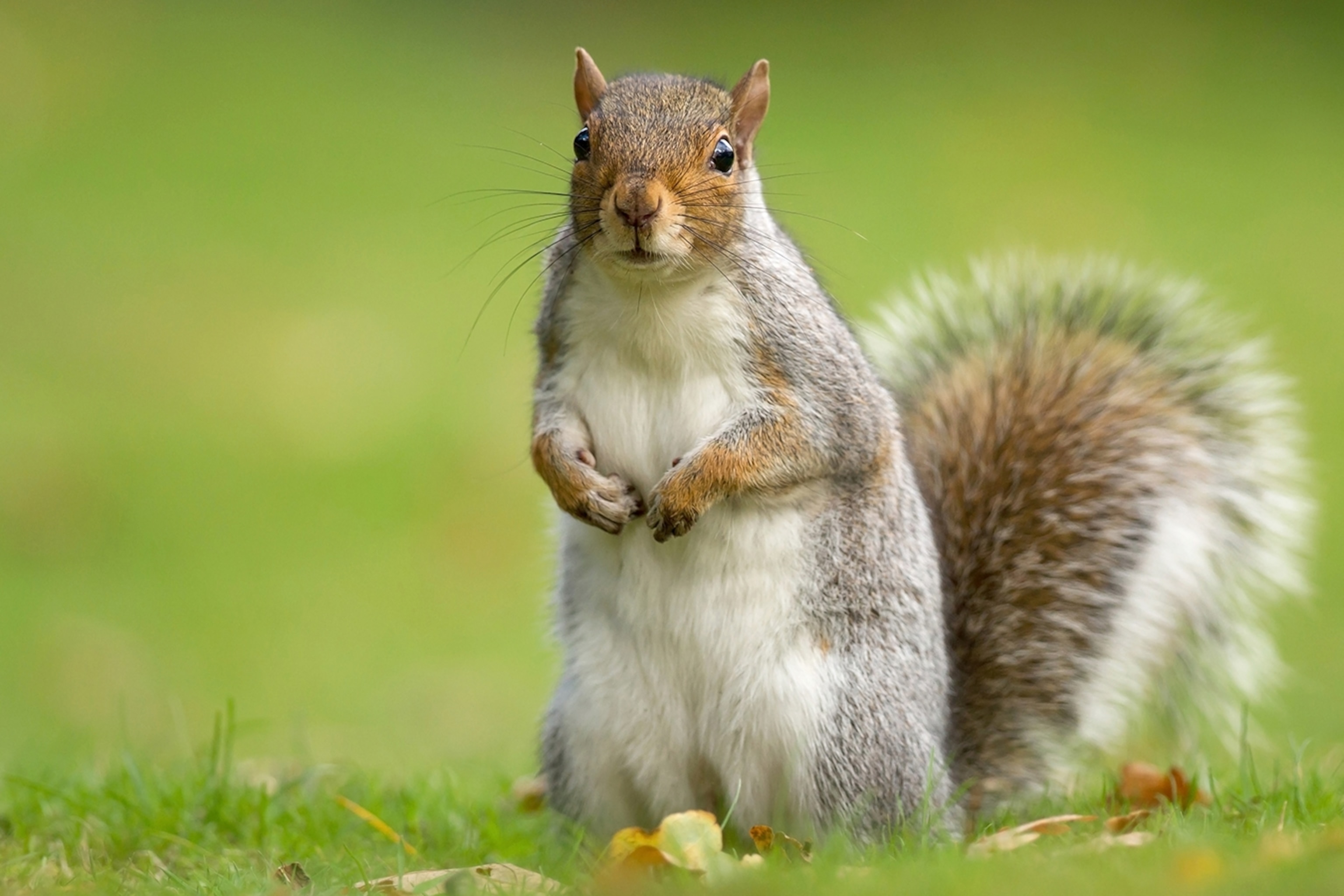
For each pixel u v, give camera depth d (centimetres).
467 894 636
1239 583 925
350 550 1794
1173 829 654
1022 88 3247
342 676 1484
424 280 2423
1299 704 1342
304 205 2692
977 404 959
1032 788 860
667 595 767
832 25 3584
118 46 3247
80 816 819
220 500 1888
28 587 1678
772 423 752
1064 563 902
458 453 1992
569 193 788
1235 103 3183
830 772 756
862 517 771
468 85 3222
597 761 785
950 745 849
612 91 788
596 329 767
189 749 1159
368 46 3366
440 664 1509
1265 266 2442
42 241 2500
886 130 3025
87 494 1867
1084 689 886
